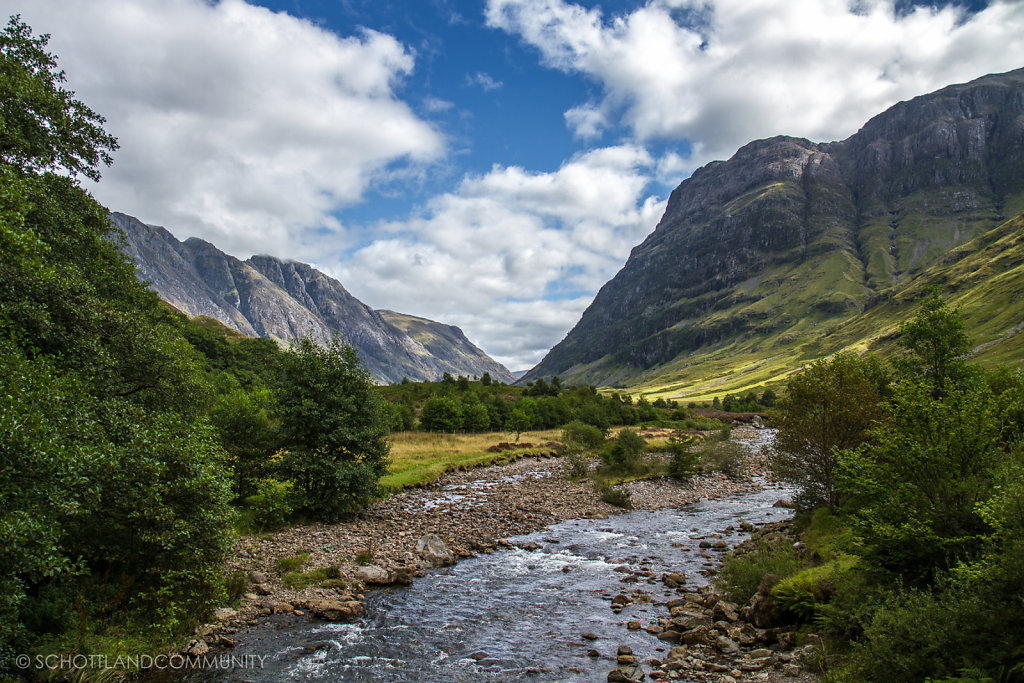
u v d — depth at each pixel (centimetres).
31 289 1541
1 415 1006
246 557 2234
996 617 890
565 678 1373
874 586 1277
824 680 1133
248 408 3005
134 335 1961
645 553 2678
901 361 2934
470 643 1603
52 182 2061
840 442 2461
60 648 1264
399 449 5969
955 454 1240
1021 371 2478
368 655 1509
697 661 1405
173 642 1472
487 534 3031
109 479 1325
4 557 1021
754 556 2102
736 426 11412
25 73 1883
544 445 7425
